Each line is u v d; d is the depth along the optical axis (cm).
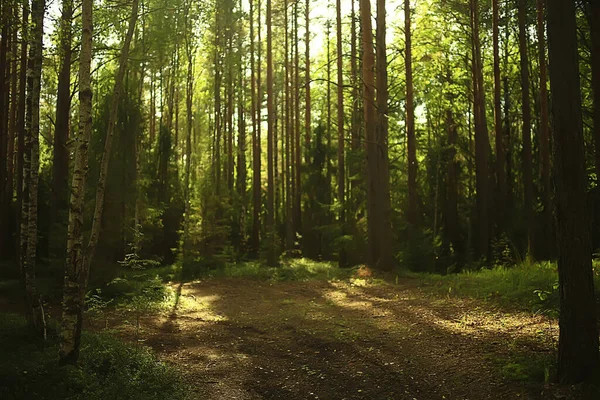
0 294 1253
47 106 2122
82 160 675
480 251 2200
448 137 2948
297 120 2917
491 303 1020
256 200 2831
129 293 1258
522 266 1345
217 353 840
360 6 1850
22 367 627
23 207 874
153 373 680
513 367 628
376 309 1122
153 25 1702
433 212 3003
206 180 2225
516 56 2762
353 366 734
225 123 3469
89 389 590
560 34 551
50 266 1315
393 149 3206
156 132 3769
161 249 2438
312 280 1755
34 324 784
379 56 1798
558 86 552
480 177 2266
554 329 777
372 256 1869
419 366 699
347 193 2739
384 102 1795
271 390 664
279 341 910
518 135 3353
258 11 2922
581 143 552
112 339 845
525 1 2181
